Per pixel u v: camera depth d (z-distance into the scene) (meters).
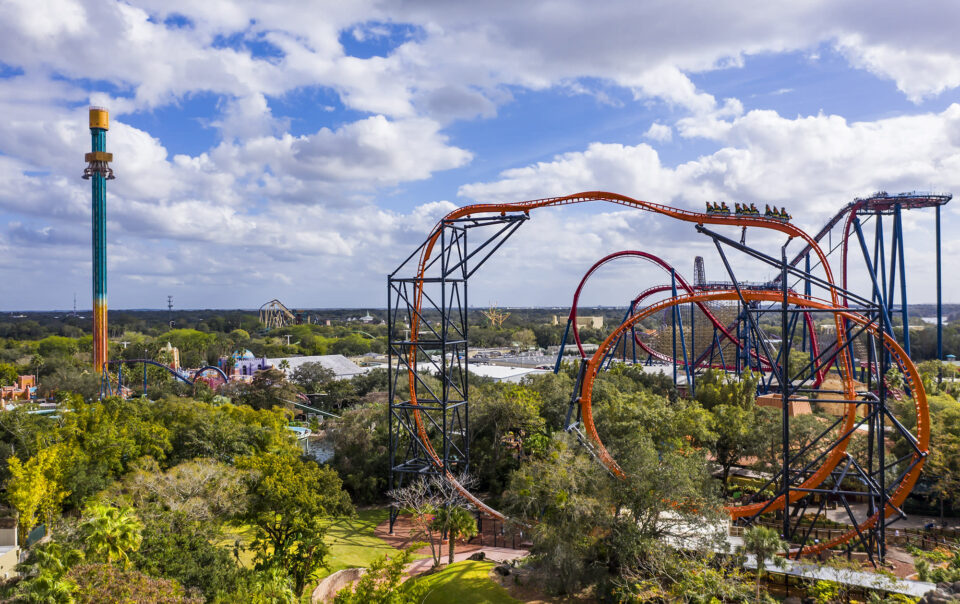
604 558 43.19
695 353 129.38
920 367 114.94
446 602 42.00
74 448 61.81
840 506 62.06
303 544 46.06
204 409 79.69
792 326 56.28
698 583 34.62
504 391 81.94
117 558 35.00
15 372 150.12
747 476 71.25
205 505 44.69
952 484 56.66
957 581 33.09
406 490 59.38
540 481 46.19
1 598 34.84
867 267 86.69
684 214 60.44
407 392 107.38
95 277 154.25
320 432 109.81
